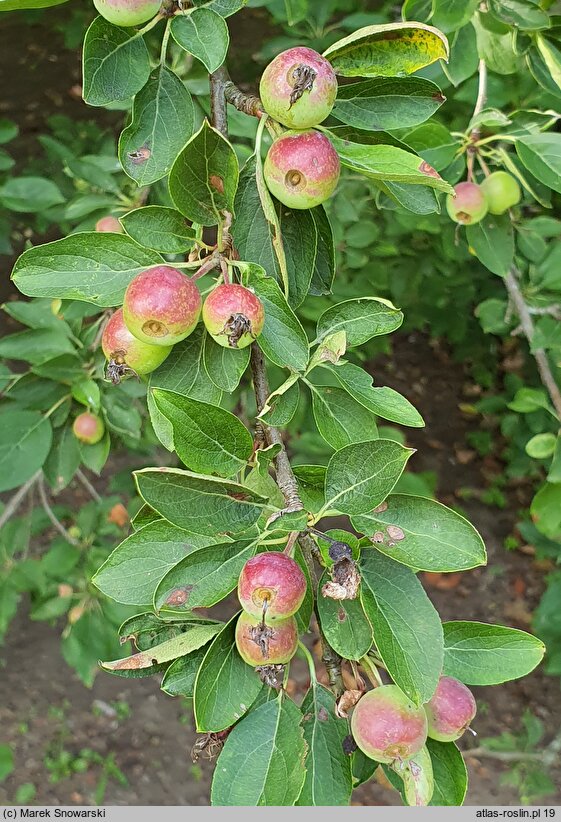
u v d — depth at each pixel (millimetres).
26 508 831
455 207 410
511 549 970
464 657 245
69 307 432
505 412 881
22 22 938
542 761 697
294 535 220
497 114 382
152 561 233
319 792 227
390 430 484
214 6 235
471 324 925
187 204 229
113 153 588
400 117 251
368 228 601
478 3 351
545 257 508
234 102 244
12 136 549
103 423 440
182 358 244
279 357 231
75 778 785
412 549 225
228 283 233
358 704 229
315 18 545
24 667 848
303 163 224
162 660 230
